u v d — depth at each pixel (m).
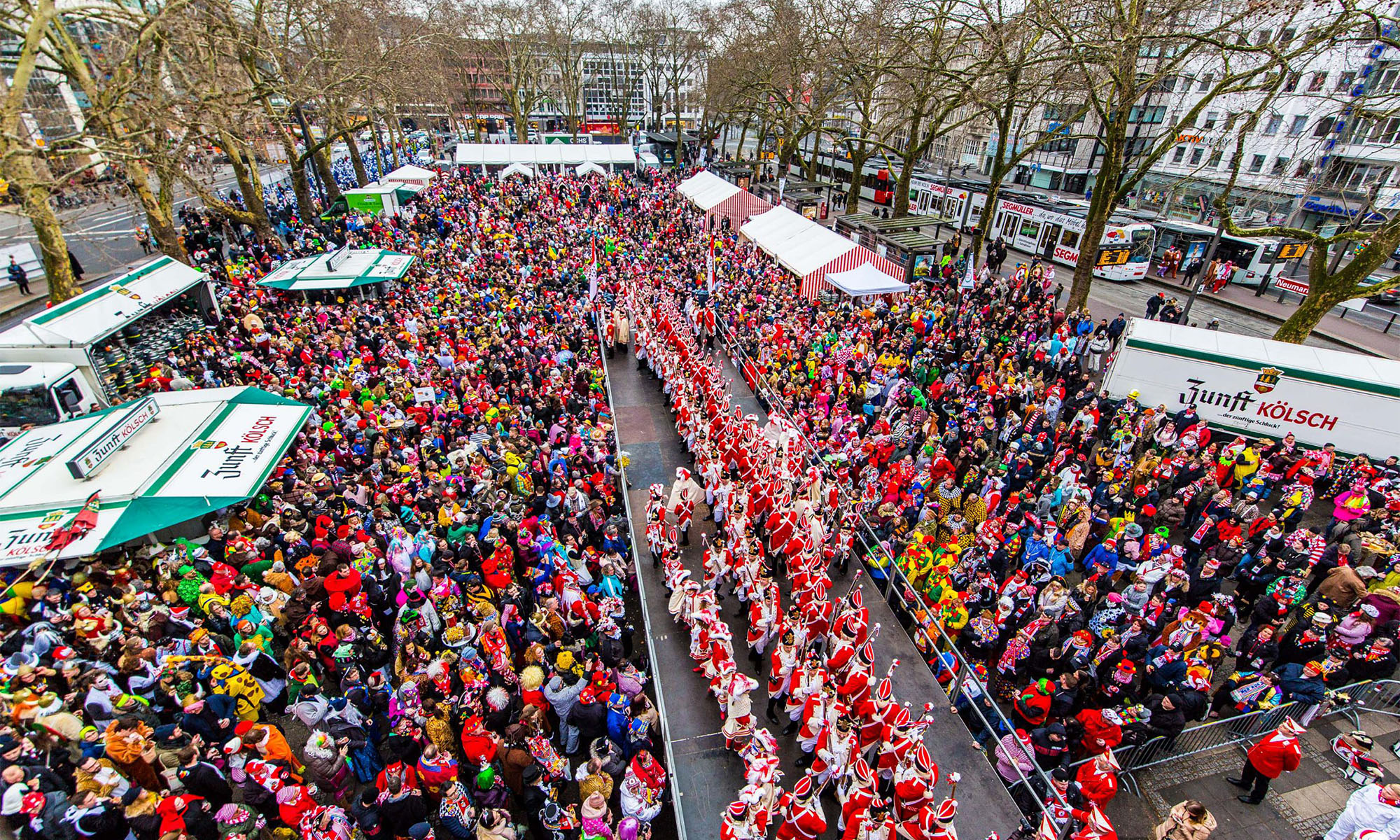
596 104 101.75
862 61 33.69
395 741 7.60
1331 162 24.62
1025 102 26.80
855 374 18.12
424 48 41.00
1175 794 8.92
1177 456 14.51
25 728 7.25
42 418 14.54
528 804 7.21
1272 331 27.92
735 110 53.34
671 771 8.25
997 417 16.66
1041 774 7.61
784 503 12.16
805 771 8.47
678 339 19.14
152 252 30.73
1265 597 10.57
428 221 35.34
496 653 8.97
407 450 13.74
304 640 9.14
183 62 21.28
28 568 9.74
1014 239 39.22
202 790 7.25
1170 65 19.64
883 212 46.47
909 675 10.03
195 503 10.70
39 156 15.12
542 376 17.78
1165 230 35.09
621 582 10.66
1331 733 9.74
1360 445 15.53
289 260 25.11
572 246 32.41
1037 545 11.37
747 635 10.54
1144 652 9.34
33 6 15.79
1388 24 18.09
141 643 8.41
